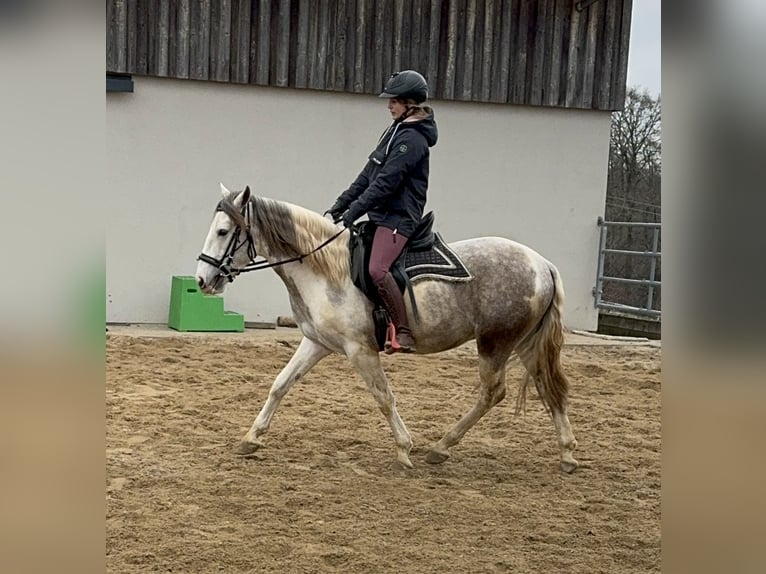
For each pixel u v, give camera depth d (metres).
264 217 5.11
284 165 11.34
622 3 12.37
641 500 4.93
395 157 5.00
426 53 11.69
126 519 4.21
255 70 11.05
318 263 5.17
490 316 5.28
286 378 5.50
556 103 12.23
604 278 12.52
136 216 10.78
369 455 5.69
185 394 7.23
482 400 5.48
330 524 4.25
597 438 6.44
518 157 12.25
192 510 4.40
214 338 9.98
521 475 5.38
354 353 5.21
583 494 5.01
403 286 5.13
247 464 5.32
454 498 4.81
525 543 4.13
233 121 11.09
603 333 13.48
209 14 10.80
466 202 12.13
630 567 3.86
